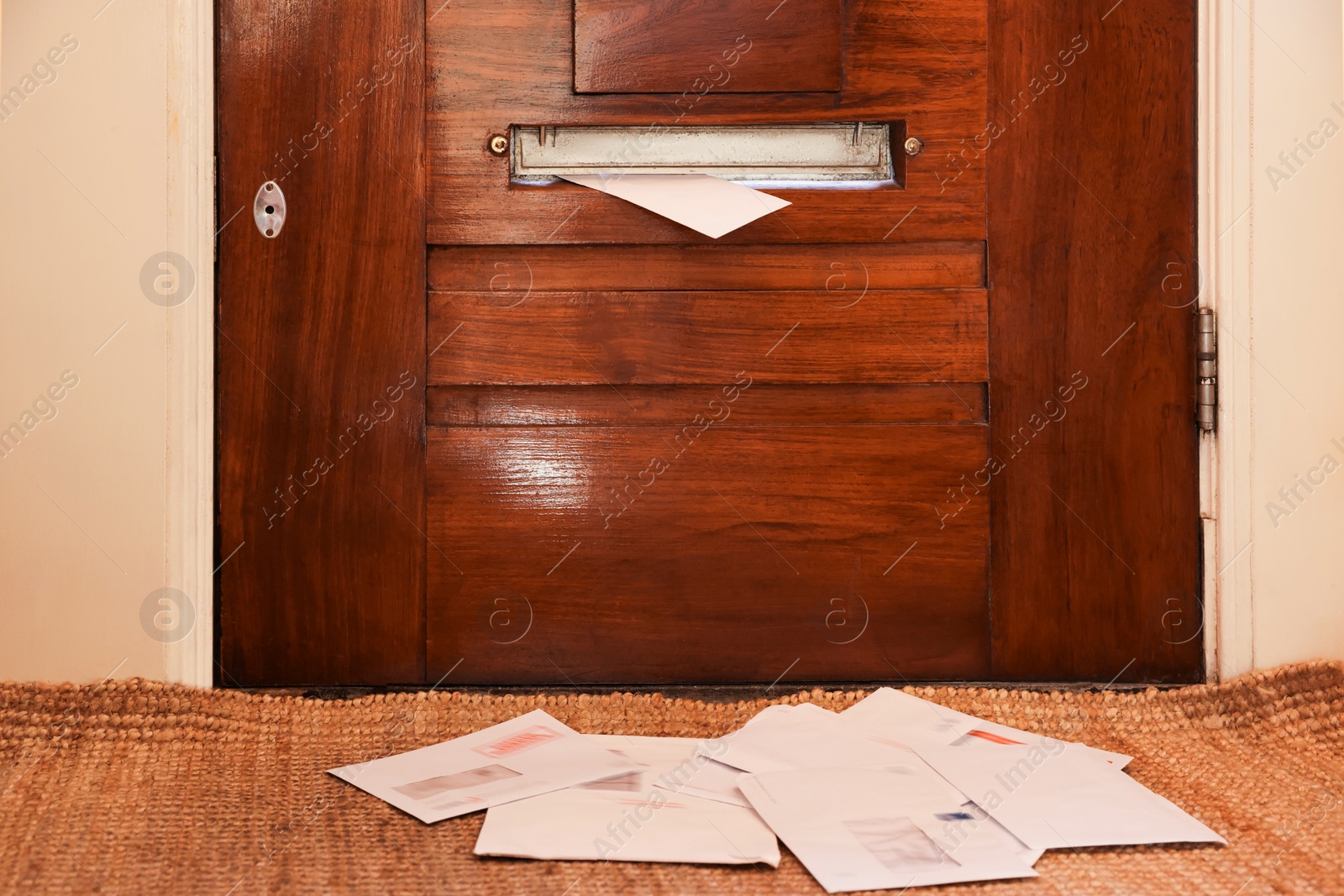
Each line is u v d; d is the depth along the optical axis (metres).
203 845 1.72
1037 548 1.95
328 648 1.94
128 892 1.67
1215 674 1.95
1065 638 1.96
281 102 1.92
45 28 1.88
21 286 1.89
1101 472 1.95
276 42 1.92
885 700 1.92
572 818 1.75
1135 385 1.95
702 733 1.88
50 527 1.90
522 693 1.94
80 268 1.89
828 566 1.95
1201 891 1.68
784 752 1.83
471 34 1.93
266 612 1.94
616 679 1.95
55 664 1.91
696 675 1.95
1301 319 1.93
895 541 1.95
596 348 1.94
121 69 1.89
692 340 1.94
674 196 1.92
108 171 1.89
